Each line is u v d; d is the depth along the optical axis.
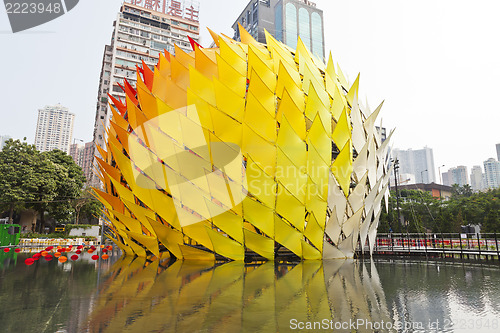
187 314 6.52
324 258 17.78
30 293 8.89
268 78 17.47
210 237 16.20
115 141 20.41
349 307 7.10
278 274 12.16
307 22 134.12
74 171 56.81
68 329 5.59
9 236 36.19
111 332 5.42
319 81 19.58
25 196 44.62
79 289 9.41
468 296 8.31
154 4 105.19
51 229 68.62
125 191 17.92
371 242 19.89
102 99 87.69
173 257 19.12
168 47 96.06
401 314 6.55
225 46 18.17
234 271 13.05
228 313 6.59
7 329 5.61
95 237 44.78
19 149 48.38
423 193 79.50
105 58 92.81
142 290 9.12
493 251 19.52
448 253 21.28
